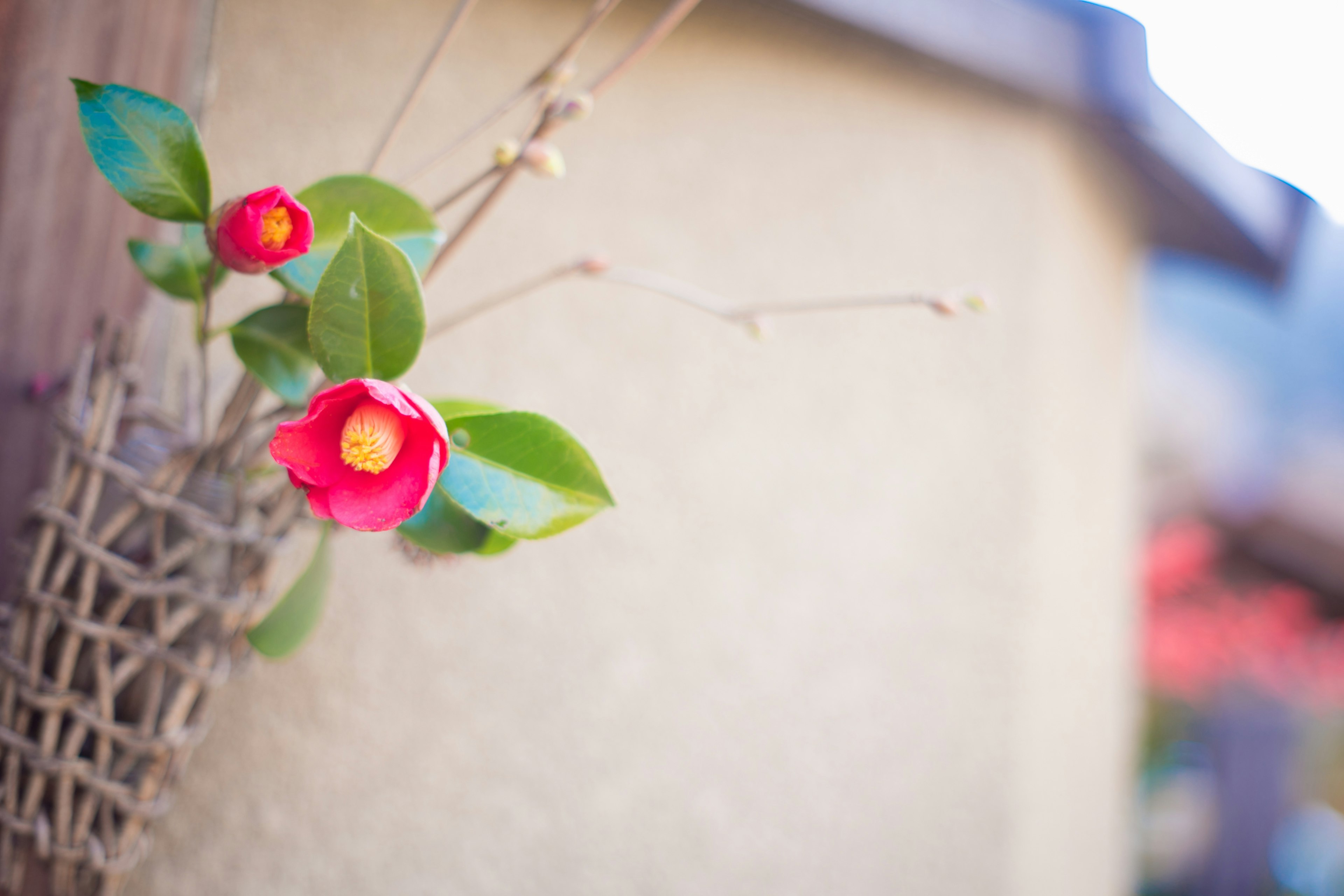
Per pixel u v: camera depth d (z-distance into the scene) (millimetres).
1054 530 1165
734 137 1006
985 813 1014
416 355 554
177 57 793
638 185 965
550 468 562
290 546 663
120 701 639
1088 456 1375
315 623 650
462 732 854
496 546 596
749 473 974
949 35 998
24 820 633
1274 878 4324
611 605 914
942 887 987
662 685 922
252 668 802
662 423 950
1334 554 3104
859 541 1005
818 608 982
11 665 625
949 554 1038
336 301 540
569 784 882
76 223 724
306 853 813
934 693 1012
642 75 974
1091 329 1373
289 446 510
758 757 944
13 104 677
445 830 843
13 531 699
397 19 895
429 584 858
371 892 824
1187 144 1250
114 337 645
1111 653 1493
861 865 964
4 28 670
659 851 903
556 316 926
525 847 864
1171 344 5871
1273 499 3164
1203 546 3113
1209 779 4055
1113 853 1478
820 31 1023
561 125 648
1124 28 1077
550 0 944
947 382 1063
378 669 838
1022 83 1052
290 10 861
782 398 996
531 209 925
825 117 1045
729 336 986
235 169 836
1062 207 1203
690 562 944
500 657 874
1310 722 3947
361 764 829
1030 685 1066
